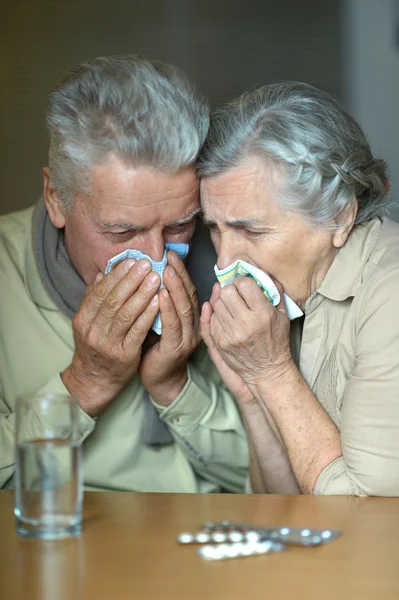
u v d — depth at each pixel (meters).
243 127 1.83
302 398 1.92
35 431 1.33
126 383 2.06
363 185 1.92
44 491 1.33
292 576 1.17
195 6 4.97
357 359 1.85
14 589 1.14
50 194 2.09
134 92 1.83
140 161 1.82
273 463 2.08
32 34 5.03
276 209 1.85
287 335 1.93
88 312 1.97
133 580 1.16
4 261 2.24
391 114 4.80
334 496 1.61
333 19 4.87
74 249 2.06
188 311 2.00
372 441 1.75
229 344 1.94
